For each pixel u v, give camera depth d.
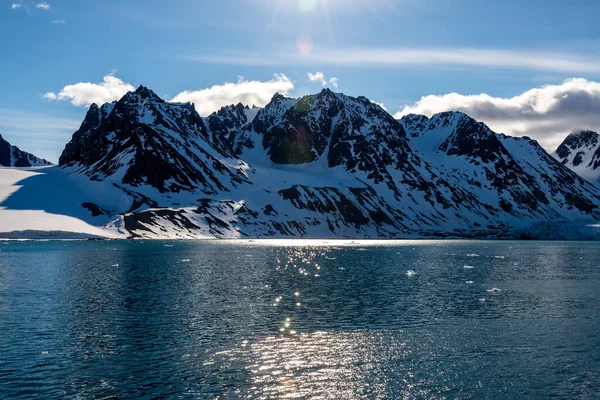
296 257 141.12
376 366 39.81
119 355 42.03
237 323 53.03
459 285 82.50
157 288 76.75
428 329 51.06
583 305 64.19
